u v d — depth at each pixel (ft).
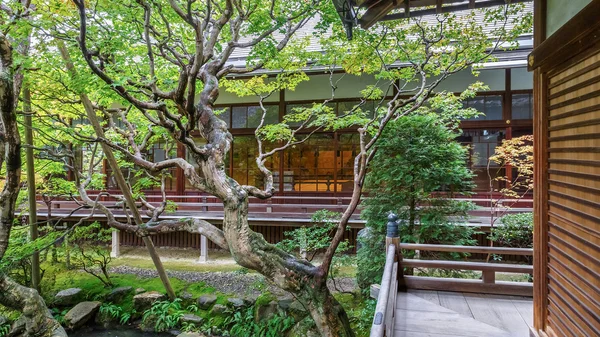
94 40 12.91
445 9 11.64
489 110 28.35
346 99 30.50
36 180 26.09
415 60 18.66
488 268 12.00
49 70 15.62
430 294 12.21
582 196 6.52
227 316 20.92
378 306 6.55
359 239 20.38
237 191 14.16
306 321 18.65
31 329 15.53
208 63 15.58
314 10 15.16
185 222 16.19
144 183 21.43
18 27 13.29
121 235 34.32
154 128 18.85
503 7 17.26
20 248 19.83
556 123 7.54
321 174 32.71
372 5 11.05
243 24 18.48
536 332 8.29
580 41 6.16
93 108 18.78
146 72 16.26
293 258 14.48
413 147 17.84
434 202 18.40
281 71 20.04
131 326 21.59
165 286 22.62
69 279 25.32
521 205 28.48
